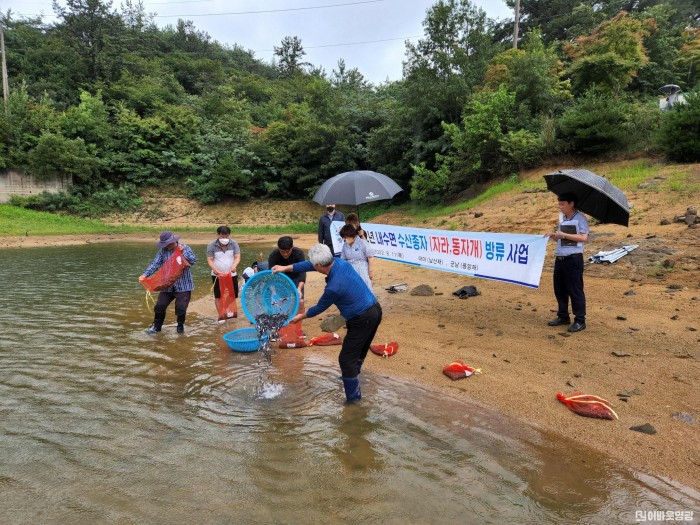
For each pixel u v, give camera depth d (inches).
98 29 1851.6
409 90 1053.8
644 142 655.8
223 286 295.6
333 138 1254.3
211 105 1615.4
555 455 137.9
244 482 126.5
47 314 316.8
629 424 151.4
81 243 861.2
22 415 166.7
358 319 169.6
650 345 208.5
